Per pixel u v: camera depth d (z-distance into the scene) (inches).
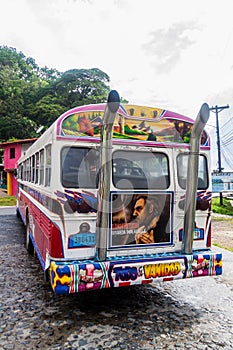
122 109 132.6
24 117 1429.6
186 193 134.4
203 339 110.8
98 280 116.3
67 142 123.9
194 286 167.6
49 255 124.2
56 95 1566.2
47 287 158.6
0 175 1151.6
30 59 2583.7
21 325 118.0
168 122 141.6
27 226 233.8
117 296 150.4
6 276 175.0
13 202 713.6
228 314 132.6
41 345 104.7
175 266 128.7
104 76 1701.5
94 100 1374.3
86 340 108.3
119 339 109.6
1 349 101.7
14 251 233.8
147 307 138.5
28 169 241.0
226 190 849.5
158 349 103.7
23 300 141.8
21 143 894.4
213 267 136.2
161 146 140.0
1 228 337.1
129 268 121.2
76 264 115.6
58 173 121.5
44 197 147.0
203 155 146.9
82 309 134.2
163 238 138.8
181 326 120.6
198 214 143.4
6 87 1721.2
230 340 110.3
